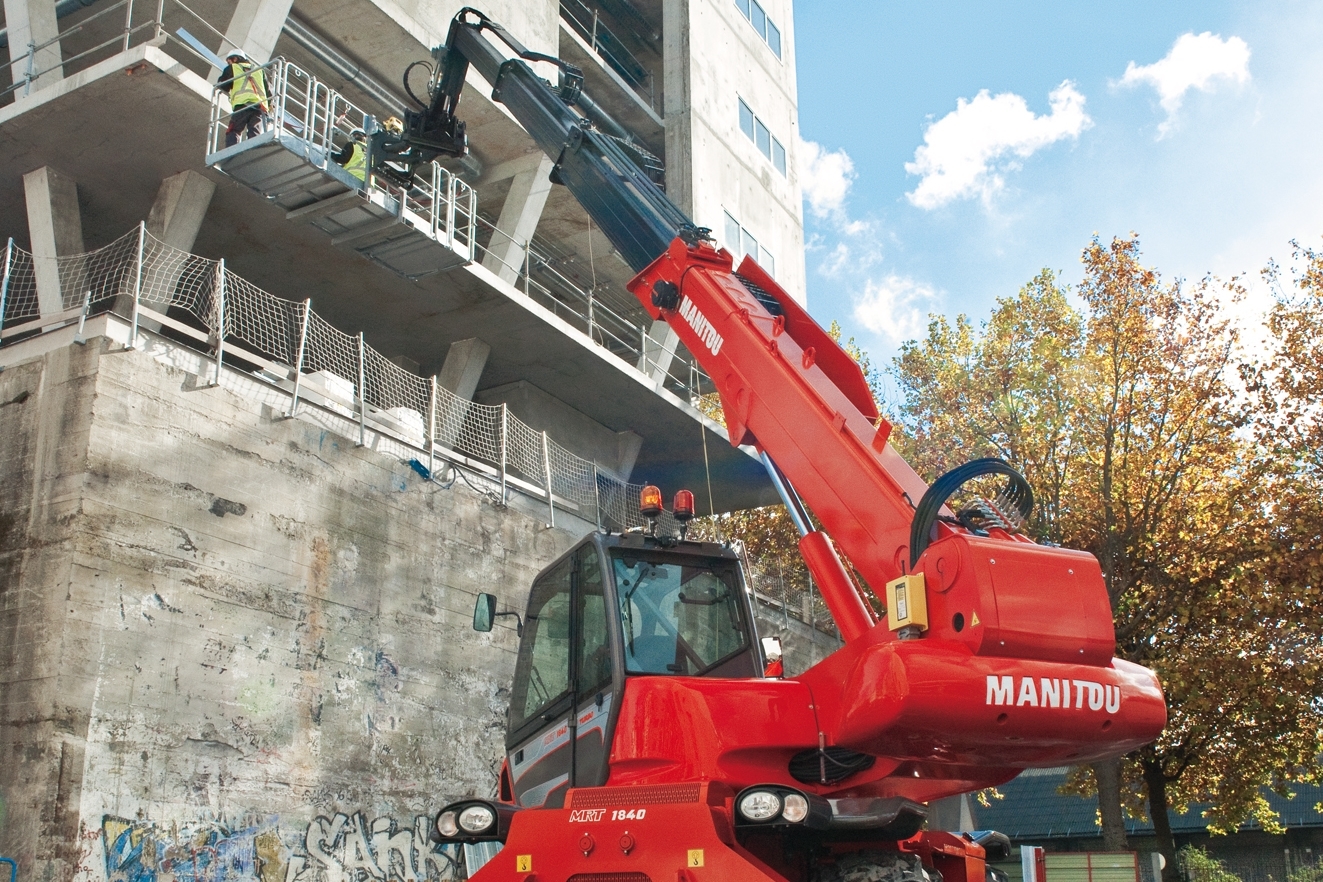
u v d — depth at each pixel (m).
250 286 16.12
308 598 14.37
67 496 12.00
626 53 32.47
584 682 7.70
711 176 29.88
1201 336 24.20
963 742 5.61
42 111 15.51
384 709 15.17
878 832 6.92
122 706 11.79
